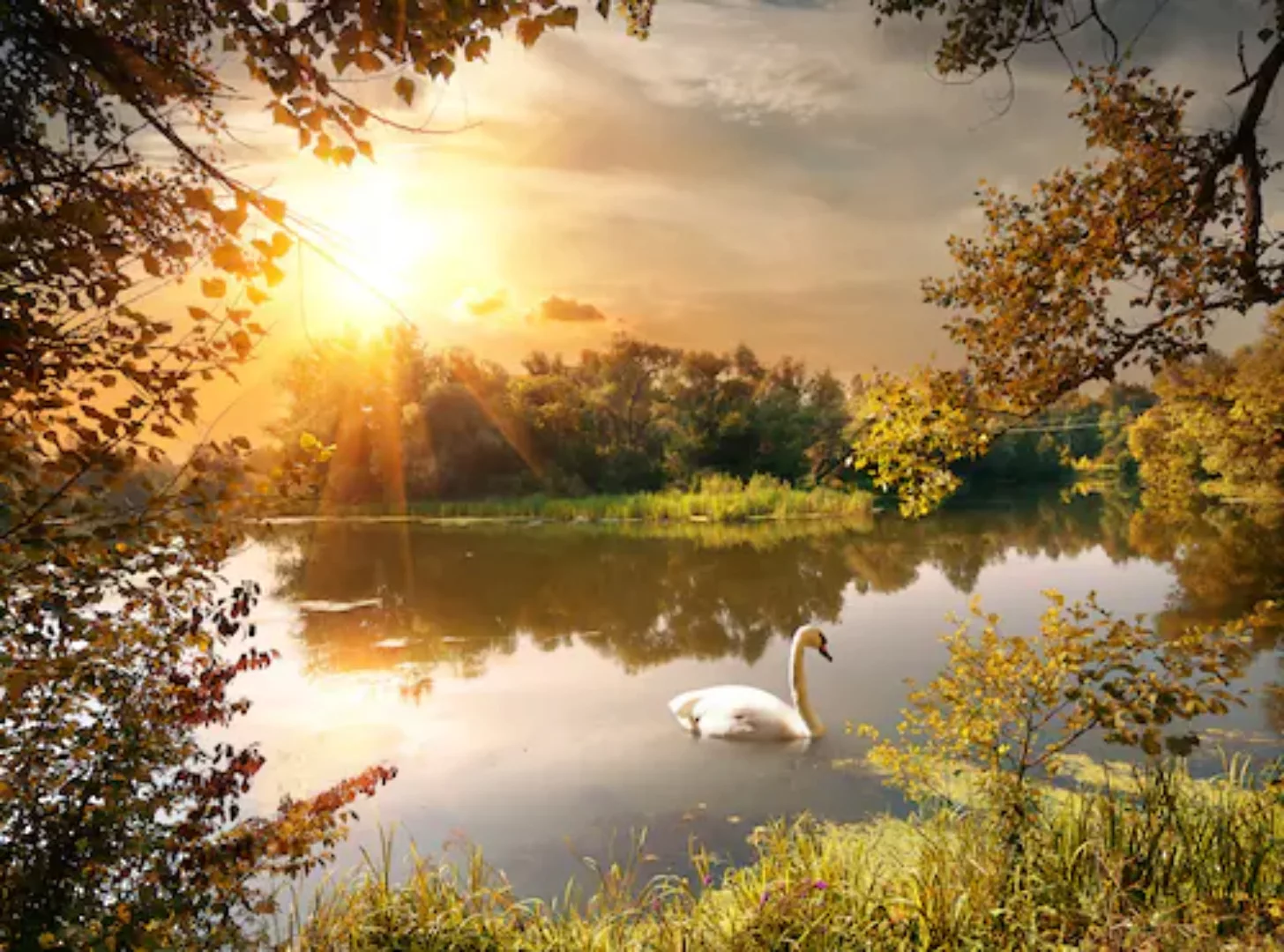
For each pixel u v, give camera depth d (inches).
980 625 558.9
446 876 233.1
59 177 109.0
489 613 652.7
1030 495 1955.0
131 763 147.2
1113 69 215.5
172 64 111.2
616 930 183.3
